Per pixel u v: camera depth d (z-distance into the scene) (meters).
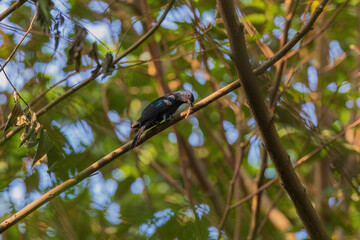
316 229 6.81
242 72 6.10
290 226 12.52
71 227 11.43
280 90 11.69
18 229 11.35
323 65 13.44
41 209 11.46
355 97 13.04
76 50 6.84
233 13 5.81
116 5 11.79
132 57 13.52
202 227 11.95
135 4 12.63
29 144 7.26
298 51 10.98
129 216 12.07
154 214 11.99
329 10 12.56
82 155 12.52
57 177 11.51
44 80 11.70
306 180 13.38
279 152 6.55
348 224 11.76
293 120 11.53
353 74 13.48
